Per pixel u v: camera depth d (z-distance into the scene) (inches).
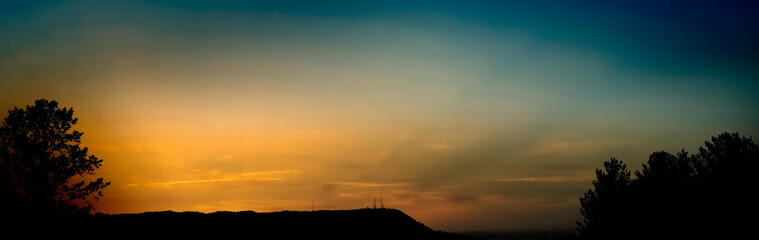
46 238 895.1
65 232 946.7
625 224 878.4
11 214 890.7
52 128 959.6
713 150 823.7
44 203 927.0
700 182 818.2
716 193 781.9
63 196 961.5
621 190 908.6
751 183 754.2
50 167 927.0
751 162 768.3
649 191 866.8
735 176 770.2
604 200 920.9
